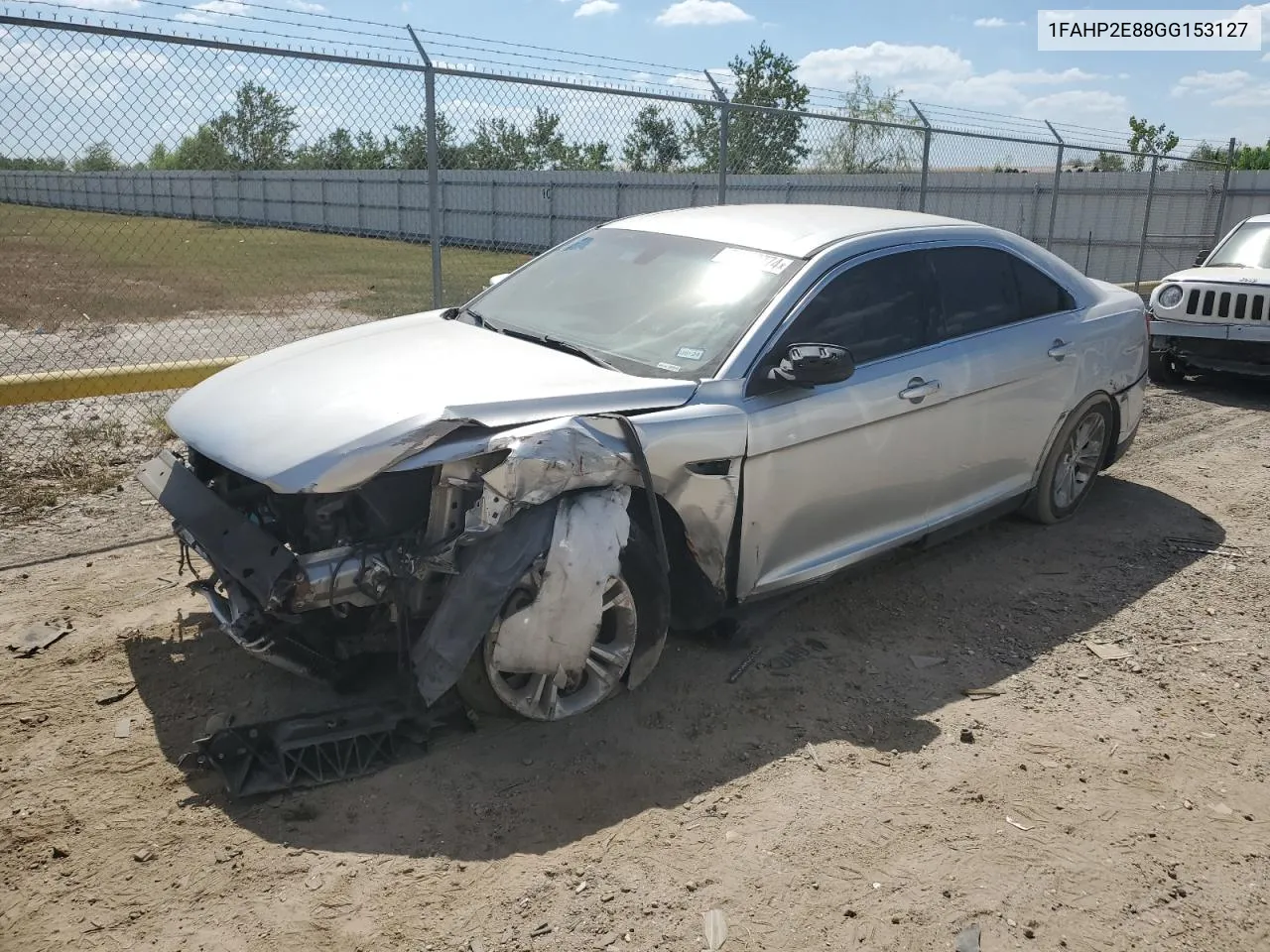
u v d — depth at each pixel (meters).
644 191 22.23
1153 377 10.08
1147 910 2.73
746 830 2.99
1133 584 4.94
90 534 5.10
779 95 10.31
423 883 2.71
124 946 2.45
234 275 18.83
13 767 3.14
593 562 3.18
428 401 3.29
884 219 4.77
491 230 22.38
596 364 3.82
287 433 3.25
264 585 2.98
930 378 4.38
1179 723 3.70
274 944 2.48
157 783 3.09
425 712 3.30
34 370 9.64
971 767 3.37
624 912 2.63
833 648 4.19
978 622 4.49
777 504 3.86
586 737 3.44
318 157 7.45
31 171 6.34
